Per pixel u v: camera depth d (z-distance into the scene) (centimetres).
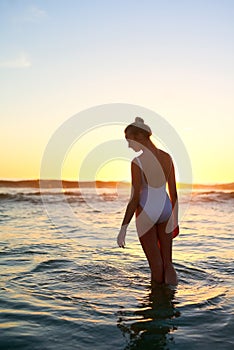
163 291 326
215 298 308
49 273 380
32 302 297
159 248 360
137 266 409
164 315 271
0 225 732
